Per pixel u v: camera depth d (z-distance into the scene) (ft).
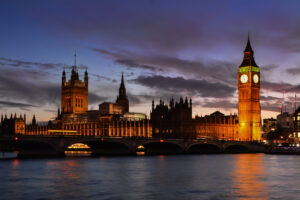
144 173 379.14
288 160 566.36
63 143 563.07
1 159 547.90
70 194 262.67
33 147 617.62
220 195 261.24
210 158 612.70
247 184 309.42
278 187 294.87
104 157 613.11
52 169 404.36
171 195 260.83
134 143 651.66
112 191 274.36
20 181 317.83
